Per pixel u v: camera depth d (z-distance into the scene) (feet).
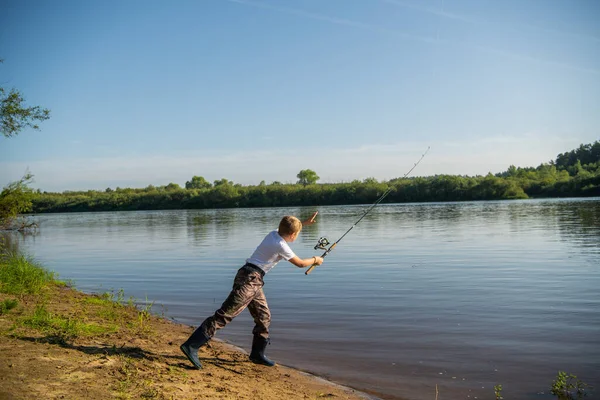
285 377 16.79
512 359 18.62
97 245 74.38
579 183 222.48
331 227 93.15
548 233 69.05
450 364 18.22
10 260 35.27
